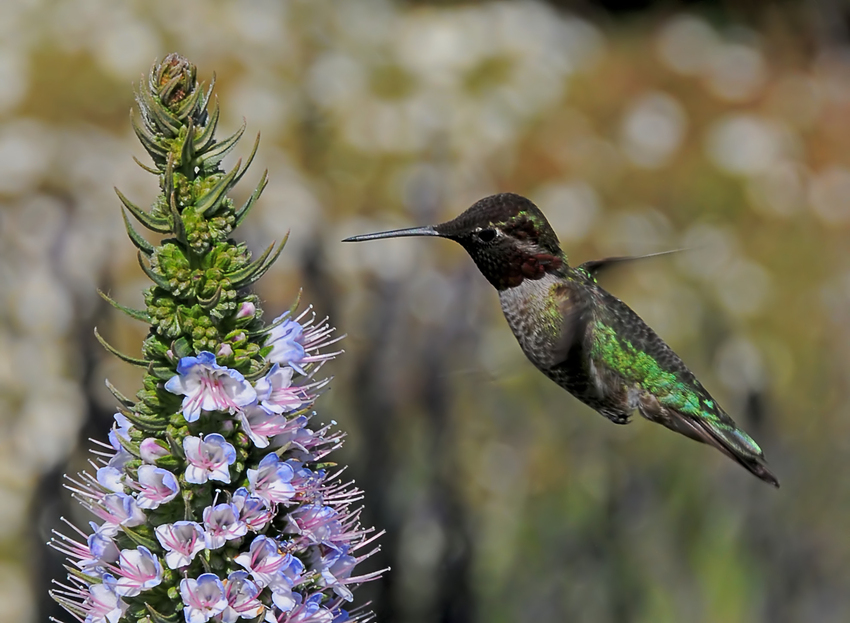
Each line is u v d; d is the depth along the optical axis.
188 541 4.59
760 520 10.70
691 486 11.00
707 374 13.64
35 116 24.47
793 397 17.94
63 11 27.44
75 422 9.21
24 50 26.09
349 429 9.57
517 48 29.38
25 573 13.51
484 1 32.25
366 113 26.34
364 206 23.77
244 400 4.61
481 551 10.20
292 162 24.52
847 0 30.73
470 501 10.62
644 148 26.66
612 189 25.78
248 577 4.60
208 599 4.52
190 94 4.75
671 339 21.17
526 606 10.29
